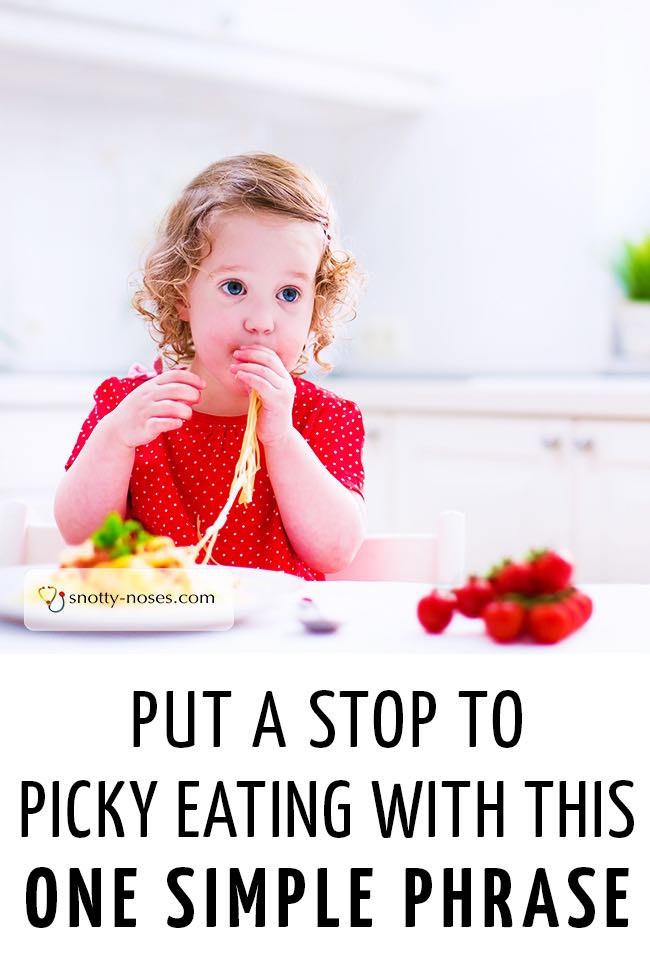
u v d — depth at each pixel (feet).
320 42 9.55
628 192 9.61
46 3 8.20
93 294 10.16
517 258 9.96
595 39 9.30
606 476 7.34
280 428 3.20
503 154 10.00
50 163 9.87
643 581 7.20
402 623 2.52
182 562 2.54
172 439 3.87
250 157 3.56
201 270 3.30
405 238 10.86
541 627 2.31
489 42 10.05
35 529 3.63
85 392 8.20
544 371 9.82
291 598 2.79
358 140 11.22
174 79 9.36
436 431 8.32
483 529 8.06
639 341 9.18
